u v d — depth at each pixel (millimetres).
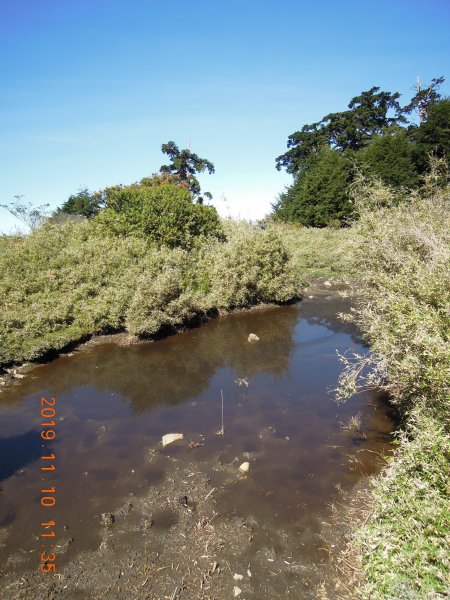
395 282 5023
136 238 14875
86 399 8070
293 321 12781
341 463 5449
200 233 16531
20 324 10586
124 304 11773
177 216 15562
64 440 6512
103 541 4348
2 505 5035
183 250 14812
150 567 3982
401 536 3328
